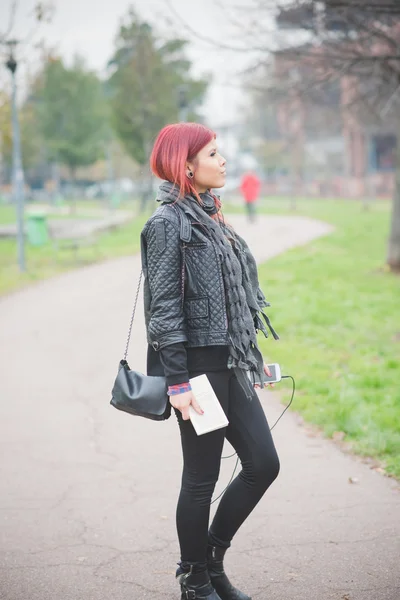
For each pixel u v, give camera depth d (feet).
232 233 10.69
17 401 22.74
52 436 19.48
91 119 151.84
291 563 12.41
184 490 10.47
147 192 119.55
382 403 21.12
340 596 11.32
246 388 10.16
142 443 18.83
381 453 17.47
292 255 58.70
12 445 18.81
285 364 26.48
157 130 104.99
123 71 104.22
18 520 14.40
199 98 107.76
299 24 34.06
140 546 13.23
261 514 14.40
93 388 24.04
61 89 149.69
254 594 11.45
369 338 31.22
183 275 9.96
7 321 35.68
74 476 16.66
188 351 10.12
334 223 91.30
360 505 14.70
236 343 9.98
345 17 31.63
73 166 153.99
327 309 36.91
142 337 31.27
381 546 12.91
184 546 10.55
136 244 71.15
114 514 14.60
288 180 205.67
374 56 31.45
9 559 12.80
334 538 13.29
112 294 42.27
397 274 49.34
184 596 10.74
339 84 42.50
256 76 42.42
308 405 21.24
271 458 10.44
